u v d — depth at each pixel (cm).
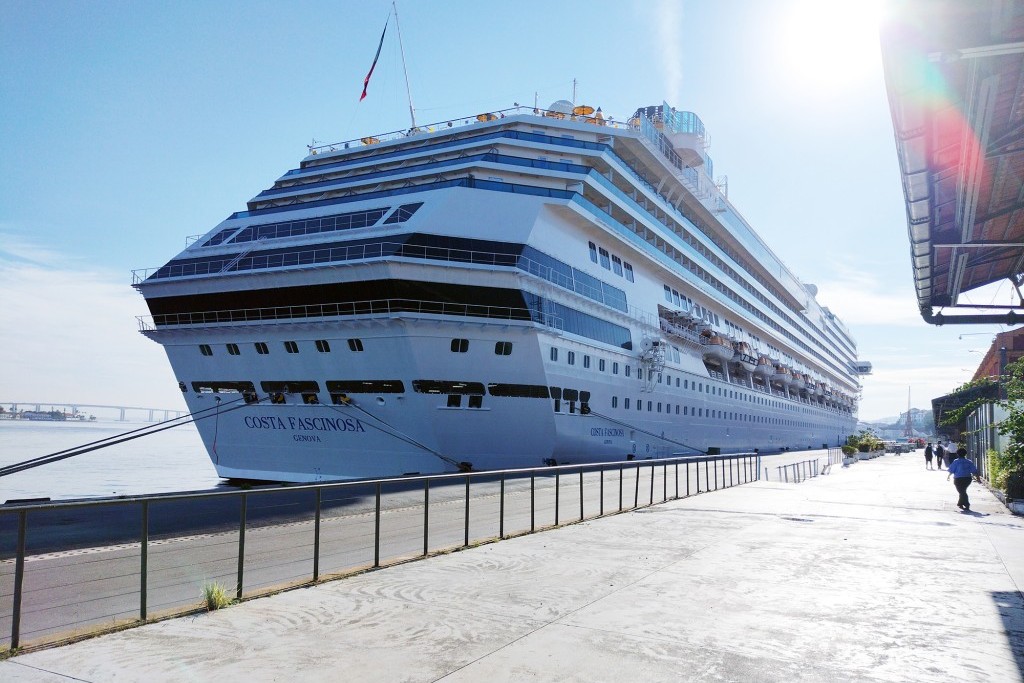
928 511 1616
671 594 770
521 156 3825
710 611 698
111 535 1257
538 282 2997
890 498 1936
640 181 4284
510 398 2934
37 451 8644
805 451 7788
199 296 3025
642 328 4116
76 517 1487
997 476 1903
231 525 1395
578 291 3453
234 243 3253
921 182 1325
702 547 1089
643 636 612
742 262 7006
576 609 703
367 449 2925
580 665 533
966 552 1053
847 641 601
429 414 2795
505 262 2952
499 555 1014
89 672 513
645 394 4106
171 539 1230
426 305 2752
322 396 2936
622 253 4059
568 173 3569
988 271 2169
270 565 1023
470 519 1551
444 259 2894
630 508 1667
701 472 3456
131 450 10194
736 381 5919
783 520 1434
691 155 5194
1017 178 1431
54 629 694
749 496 2005
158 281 3050
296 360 2931
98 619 732
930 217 1489
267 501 1814
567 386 3228
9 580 917
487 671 520
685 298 5038
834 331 11112
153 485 4525
